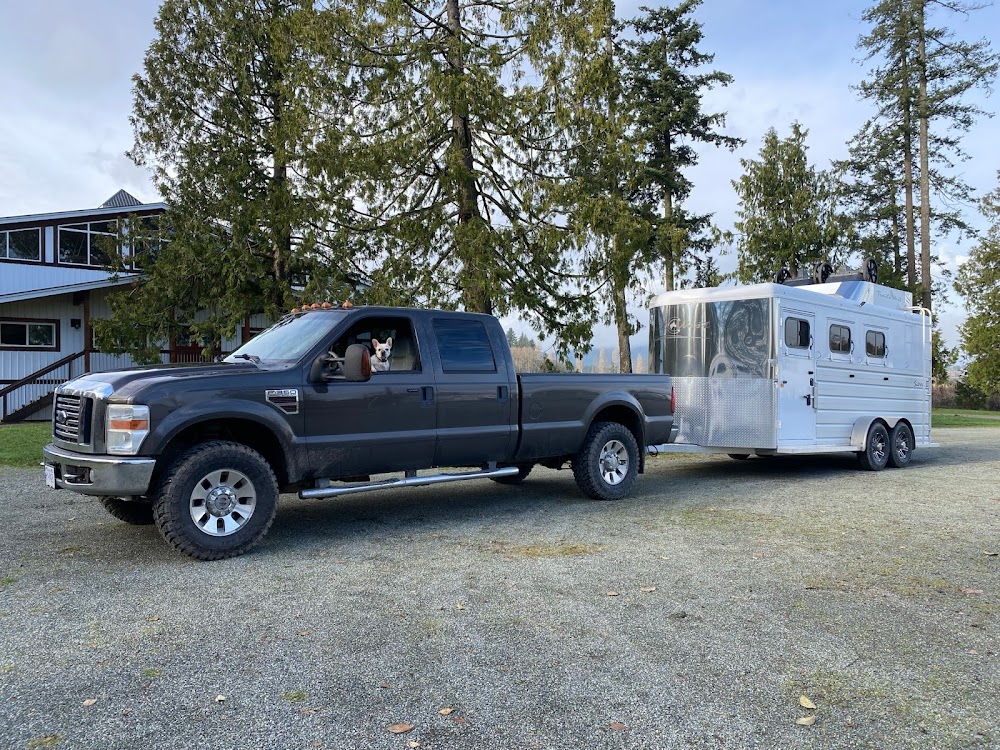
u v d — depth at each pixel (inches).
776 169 829.2
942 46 1263.5
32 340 856.9
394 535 245.1
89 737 108.1
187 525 205.2
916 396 496.4
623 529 255.9
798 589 185.5
